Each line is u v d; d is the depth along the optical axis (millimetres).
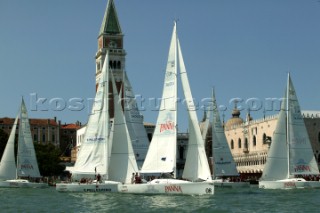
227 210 62219
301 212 61094
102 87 88562
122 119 86188
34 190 106875
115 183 83938
